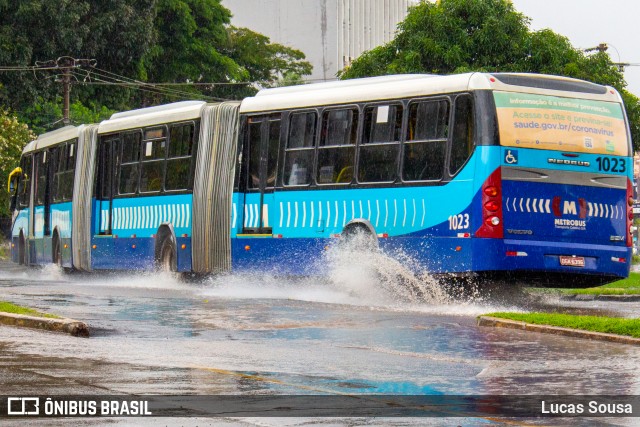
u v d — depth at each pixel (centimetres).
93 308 3084
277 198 3766
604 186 3309
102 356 2033
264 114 3869
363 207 3444
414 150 3306
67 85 9581
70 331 2397
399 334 2453
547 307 3388
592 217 3281
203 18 13850
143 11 11762
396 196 3344
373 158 3428
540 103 3222
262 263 3822
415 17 7494
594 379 1811
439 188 3225
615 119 3366
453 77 3228
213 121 4147
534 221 3180
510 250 3134
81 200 4972
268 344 2258
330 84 3659
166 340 2312
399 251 3328
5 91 10438
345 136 3528
